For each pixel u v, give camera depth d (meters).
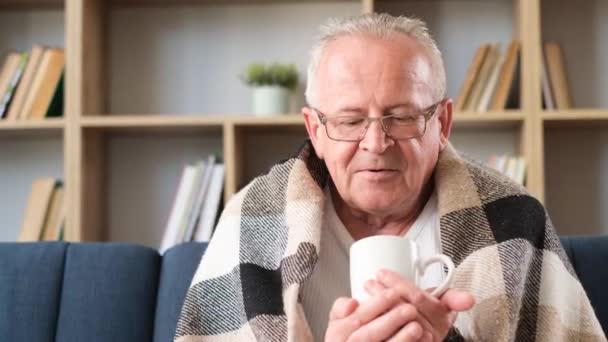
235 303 1.56
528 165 2.68
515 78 2.82
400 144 1.45
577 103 2.96
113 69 3.05
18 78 2.81
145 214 3.02
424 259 1.25
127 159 3.04
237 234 1.62
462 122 2.79
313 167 1.65
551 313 1.45
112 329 1.66
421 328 1.18
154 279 1.72
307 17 3.05
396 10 3.02
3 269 1.70
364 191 1.47
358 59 1.46
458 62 3.01
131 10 3.06
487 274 1.44
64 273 1.71
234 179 2.75
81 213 2.72
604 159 2.96
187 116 2.74
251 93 3.04
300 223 1.52
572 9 2.99
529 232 1.50
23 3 3.04
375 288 1.21
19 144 3.06
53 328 1.67
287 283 1.47
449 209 1.53
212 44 3.06
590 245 1.70
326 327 1.53
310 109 1.60
